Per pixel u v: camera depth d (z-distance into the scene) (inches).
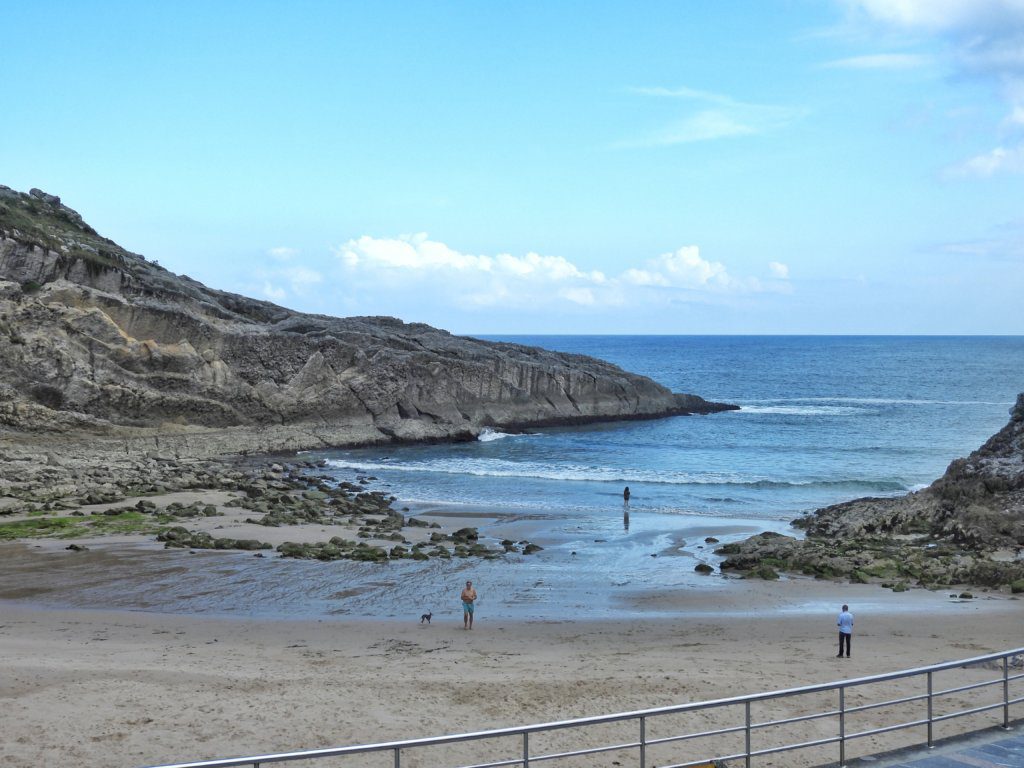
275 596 1235.9
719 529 1850.4
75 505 1914.4
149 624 1073.5
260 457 2960.1
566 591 1295.5
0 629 1034.1
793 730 659.4
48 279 3031.5
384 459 2997.0
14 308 2763.3
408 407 3464.6
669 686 776.9
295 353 3302.2
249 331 3272.6
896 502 1860.2
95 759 610.5
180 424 3002.0
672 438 3563.0
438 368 3521.2
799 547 1550.2
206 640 997.2
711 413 4468.5
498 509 2107.5
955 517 1680.6
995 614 1134.4
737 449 3270.2
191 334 3110.2
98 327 2906.0
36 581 1295.5
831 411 4613.7
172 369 3021.7
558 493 2347.4
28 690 754.8
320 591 1270.9
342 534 1704.0
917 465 2898.6
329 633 1040.2
